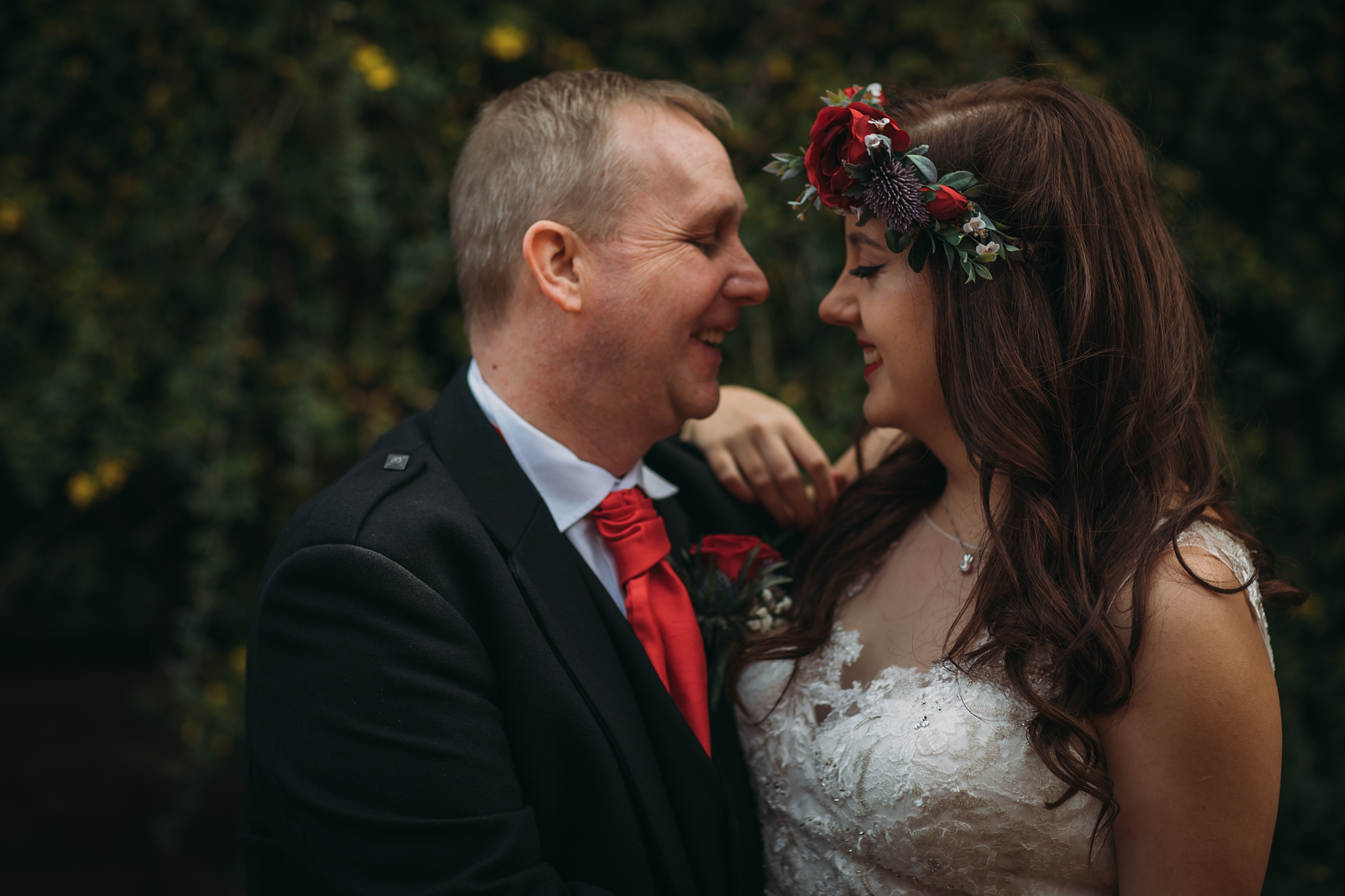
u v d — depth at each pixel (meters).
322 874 1.17
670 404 1.44
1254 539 1.31
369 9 2.46
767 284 1.47
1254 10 2.81
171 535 2.88
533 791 1.25
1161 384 1.25
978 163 1.29
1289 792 2.60
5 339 2.48
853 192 1.31
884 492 1.53
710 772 1.31
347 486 1.32
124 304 2.48
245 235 2.48
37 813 3.31
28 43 2.44
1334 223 2.89
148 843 3.22
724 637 1.46
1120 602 1.17
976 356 1.27
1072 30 2.83
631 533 1.39
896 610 1.40
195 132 2.45
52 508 2.86
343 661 1.19
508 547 1.31
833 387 2.54
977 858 1.20
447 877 1.14
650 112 1.41
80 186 2.51
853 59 2.64
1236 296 2.77
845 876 1.29
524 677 1.25
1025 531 1.24
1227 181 2.89
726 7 2.65
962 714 1.22
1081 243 1.25
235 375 2.45
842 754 1.28
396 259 2.50
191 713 2.42
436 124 2.50
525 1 2.56
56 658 3.81
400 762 1.16
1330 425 2.90
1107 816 1.19
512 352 1.43
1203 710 1.13
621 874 1.24
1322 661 2.79
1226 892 1.17
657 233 1.36
